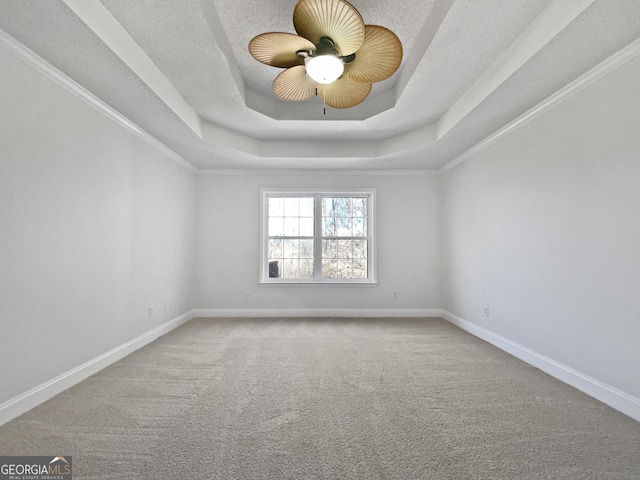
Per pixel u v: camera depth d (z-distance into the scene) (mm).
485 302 3990
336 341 3900
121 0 2014
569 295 2701
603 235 2393
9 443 1808
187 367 3020
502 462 1658
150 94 2807
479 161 4145
